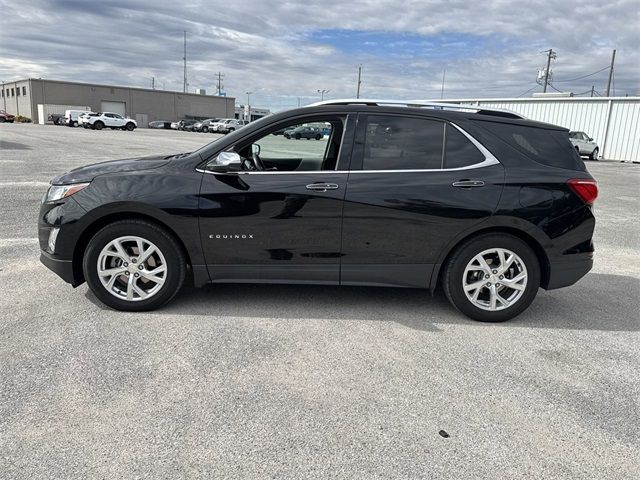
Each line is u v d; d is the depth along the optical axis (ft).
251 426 9.15
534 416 9.79
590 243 14.37
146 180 13.64
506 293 14.55
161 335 12.75
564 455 8.69
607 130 102.68
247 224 13.65
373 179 13.65
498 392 10.61
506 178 13.79
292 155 14.21
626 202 40.91
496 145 14.06
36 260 18.70
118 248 13.83
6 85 269.23
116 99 251.80
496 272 14.15
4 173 43.52
